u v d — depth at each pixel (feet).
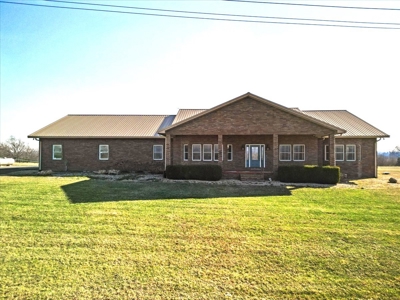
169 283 12.28
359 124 66.59
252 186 42.98
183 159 63.46
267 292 11.67
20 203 27.43
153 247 16.46
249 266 14.08
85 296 11.14
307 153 60.59
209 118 52.44
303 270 13.73
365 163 61.72
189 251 15.93
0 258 14.60
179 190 37.32
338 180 47.16
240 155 62.23
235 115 52.03
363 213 25.08
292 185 44.75
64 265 13.87
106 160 68.39
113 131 70.28
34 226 20.10
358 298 11.34
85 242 17.10
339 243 17.44
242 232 19.40
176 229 19.90
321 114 73.67
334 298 11.32
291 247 16.70
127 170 67.87
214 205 27.96
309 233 19.31
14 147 159.53
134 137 66.85
